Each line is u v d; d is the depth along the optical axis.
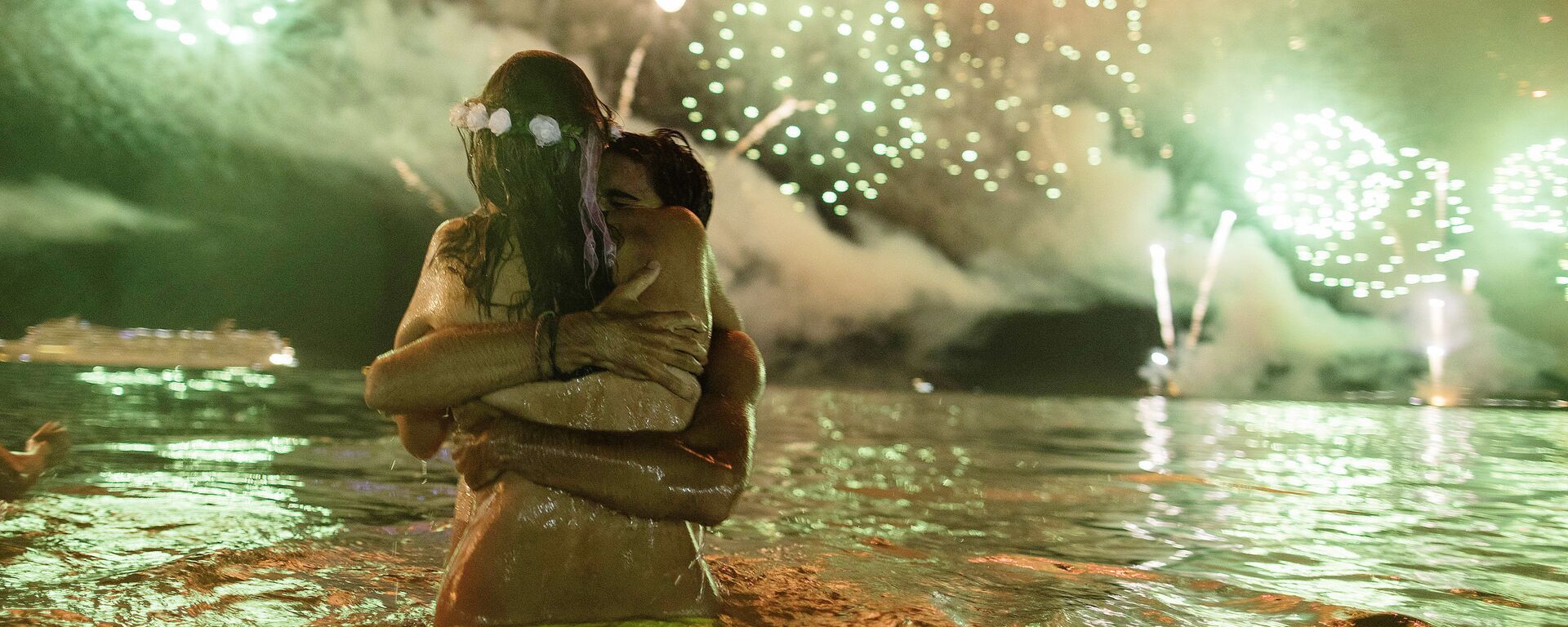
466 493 1.70
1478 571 2.57
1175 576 2.39
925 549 2.67
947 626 1.68
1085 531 3.08
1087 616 1.87
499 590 1.55
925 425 7.61
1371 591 2.30
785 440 6.09
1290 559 2.69
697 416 1.67
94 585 1.95
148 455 4.23
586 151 1.63
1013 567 2.40
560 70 1.65
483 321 1.62
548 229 1.61
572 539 1.58
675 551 1.65
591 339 1.56
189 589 1.94
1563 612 2.12
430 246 1.72
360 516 2.94
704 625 1.61
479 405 1.60
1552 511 3.65
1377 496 4.04
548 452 1.56
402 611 1.80
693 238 1.74
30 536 2.44
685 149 1.99
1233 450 6.03
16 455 2.62
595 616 1.58
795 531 2.93
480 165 1.65
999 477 4.48
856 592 1.94
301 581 2.04
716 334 1.80
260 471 3.86
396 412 1.58
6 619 1.69
